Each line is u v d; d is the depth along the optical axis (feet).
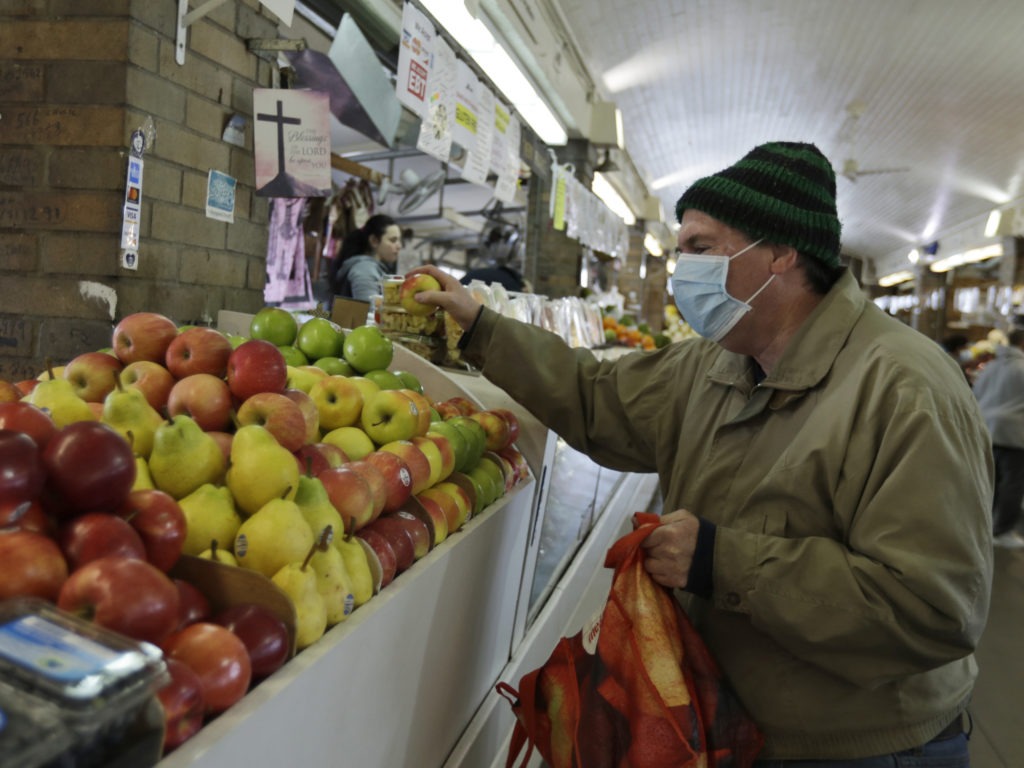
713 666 4.25
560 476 8.39
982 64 23.70
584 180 23.45
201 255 7.89
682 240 4.84
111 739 1.89
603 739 4.11
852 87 27.53
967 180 38.78
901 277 68.95
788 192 4.49
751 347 4.84
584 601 9.25
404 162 23.94
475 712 5.74
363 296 14.58
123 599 2.29
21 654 1.93
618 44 22.27
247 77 8.34
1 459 2.44
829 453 4.16
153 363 4.33
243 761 2.53
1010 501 19.16
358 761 3.62
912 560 3.72
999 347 20.12
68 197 6.85
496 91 14.90
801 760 4.18
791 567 3.96
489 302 9.02
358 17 10.67
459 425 5.56
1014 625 13.70
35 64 6.79
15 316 7.09
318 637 3.18
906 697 4.10
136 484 3.30
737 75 27.63
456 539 4.83
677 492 5.11
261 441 3.46
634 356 6.04
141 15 6.75
